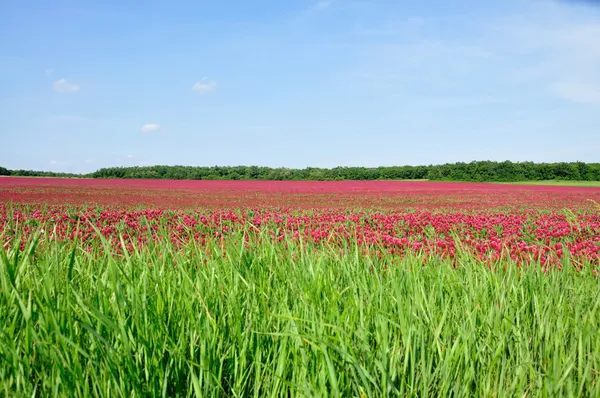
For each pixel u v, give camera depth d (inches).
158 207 1045.2
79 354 98.1
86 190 1737.2
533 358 115.6
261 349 111.9
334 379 83.8
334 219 682.2
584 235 522.0
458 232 565.9
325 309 116.7
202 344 99.7
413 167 3789.4
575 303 136.4
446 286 147.6
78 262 148.6
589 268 176.7
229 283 132.3
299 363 101.5
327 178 3814.0
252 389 107.8
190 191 1802.4
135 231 496.7
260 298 123.9
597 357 108.0
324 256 164.7
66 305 101.3
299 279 130.0
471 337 110.4
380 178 3816.4
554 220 717.9
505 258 210.5
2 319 104.9
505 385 108.2
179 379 99.6
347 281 147.3
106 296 108.7
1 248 107.1
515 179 3513.8
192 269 144.3
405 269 153.8
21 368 88.4
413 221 657.6
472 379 105.4
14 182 2261.3
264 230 178.1
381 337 107.3
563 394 102.7
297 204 1223.5
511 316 123.7
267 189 2023.9
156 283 124.6
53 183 2224.4
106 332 102.0
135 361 94.9
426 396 94.8
